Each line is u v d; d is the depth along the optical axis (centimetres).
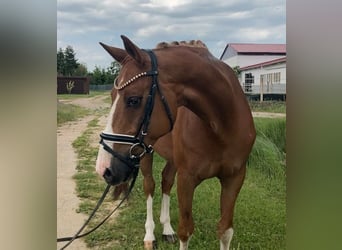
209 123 225
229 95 225
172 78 204
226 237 252
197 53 221
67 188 496
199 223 361
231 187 250
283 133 525
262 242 314
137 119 193
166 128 205
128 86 192
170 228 346
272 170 503
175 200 445
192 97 214
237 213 379
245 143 243
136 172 206
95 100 1423
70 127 995
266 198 430
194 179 245
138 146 195
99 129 973
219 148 235
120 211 417
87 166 612
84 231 357
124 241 339
